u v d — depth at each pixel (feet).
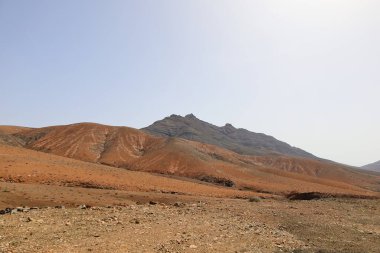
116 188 155.22
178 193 169.99
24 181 137.80
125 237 60.18
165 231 67.82
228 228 76.23
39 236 57.67
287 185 317.63
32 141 440.45
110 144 449.48
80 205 99.09
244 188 289.53
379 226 96.94
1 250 48.03
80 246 52.60
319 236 75.97
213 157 463.83
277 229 81.20
